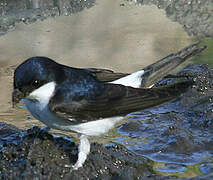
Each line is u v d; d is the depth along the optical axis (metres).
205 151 8.29
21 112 9.73
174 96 7.48
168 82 10.34
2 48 12.95
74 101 7.30
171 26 14.03
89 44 13.14
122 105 7.52
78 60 12.19
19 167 7.18
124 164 7.58
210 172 7.65
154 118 9.41
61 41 13.38
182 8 14.86
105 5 15.50
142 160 7.83
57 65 7.37
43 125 9.13
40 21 14.59
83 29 14.12
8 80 11.04
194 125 9.05
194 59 11.51
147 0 15.55
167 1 15.30
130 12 15.09
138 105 7.49
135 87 7.93
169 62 8.11
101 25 14.40
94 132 7.59
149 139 8.66
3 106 9.94
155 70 8.05
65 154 7.44
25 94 7.04
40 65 7.10
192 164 7.91
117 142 8.57
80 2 15.42
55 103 7.15
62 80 7.31
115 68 11.73
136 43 13.02
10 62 12.06
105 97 7.53
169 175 7.58
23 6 14.85
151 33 13.60
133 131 8.97
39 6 15.02
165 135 8.70
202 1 15.04
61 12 15.05
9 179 7.08
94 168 7.32
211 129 8.89
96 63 12.01
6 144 7.64
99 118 7.48
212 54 11.80
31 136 7.59
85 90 7.45
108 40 13.34
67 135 8.84
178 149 8.34
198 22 14.05
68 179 7.11
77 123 7.38
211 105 9.59
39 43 13.27
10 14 14.63
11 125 8.89
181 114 9.49
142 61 12.04
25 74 6.98
